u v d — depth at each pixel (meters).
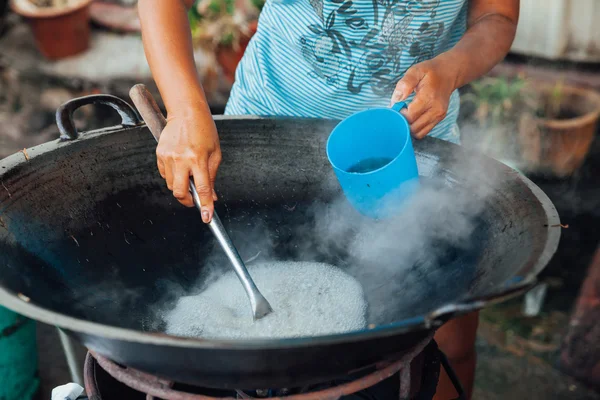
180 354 0.76
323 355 0.76
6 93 3.15
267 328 1.02
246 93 1.44
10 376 1.58
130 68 3.08
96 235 1.12
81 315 0.99
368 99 1.34
